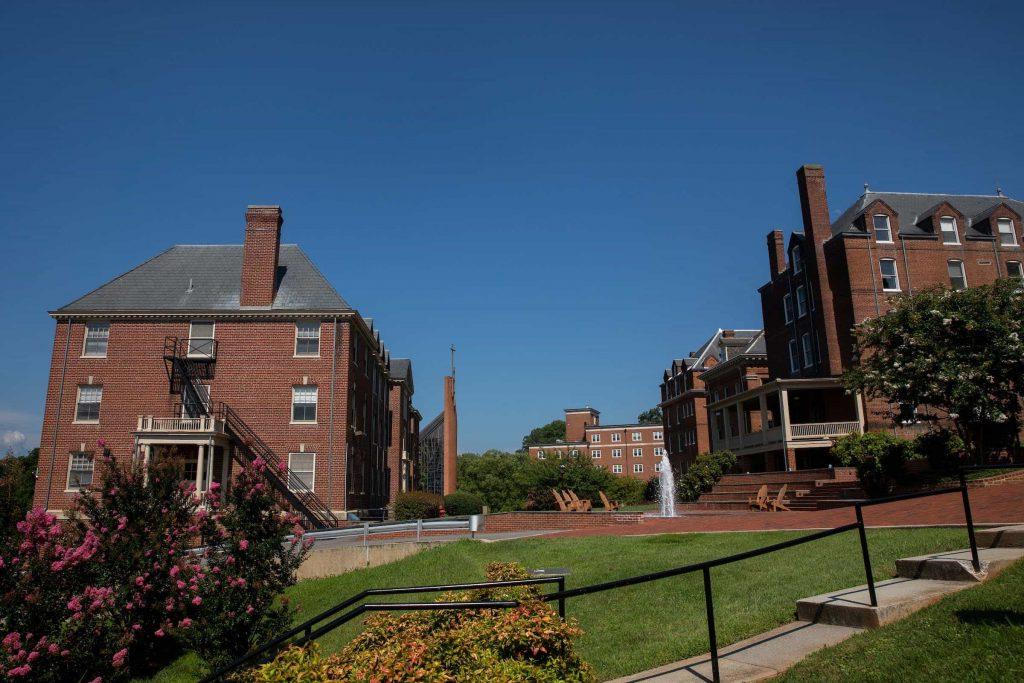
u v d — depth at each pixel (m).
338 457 34.91
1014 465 7.52
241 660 5.54
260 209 37.75
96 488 12.88
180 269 38.31
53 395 35.28
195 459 34.69
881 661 5.90
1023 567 7.65
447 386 50.53
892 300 29.88
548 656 5.52
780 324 47.72
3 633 9.62
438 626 6.34
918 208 43.84
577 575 12.80
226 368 35.75
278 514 11.80
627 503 58.19
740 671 6.42
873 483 25.11
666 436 73.31
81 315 35.94
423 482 71.44
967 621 6.30
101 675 10.67
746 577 10.84
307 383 35.62
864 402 37.94
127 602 11.54
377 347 43.19
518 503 51.88
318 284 37.59
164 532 12.30
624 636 8.82
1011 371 25.66
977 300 26.30
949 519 13.73
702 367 65.19
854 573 9.70
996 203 45.19
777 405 48.53
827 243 42.19
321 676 4.54
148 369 35.62
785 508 27.47
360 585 16.31
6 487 10.77
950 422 35.16
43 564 10.02
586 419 110.88
